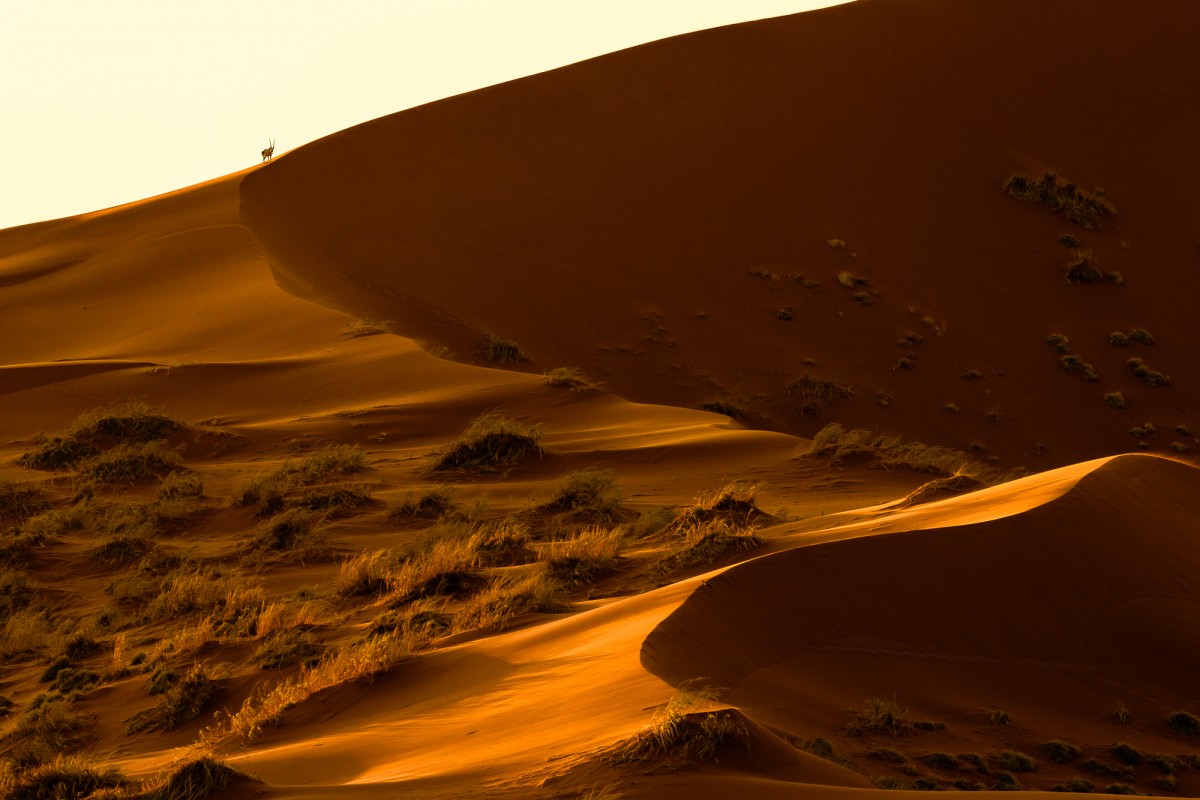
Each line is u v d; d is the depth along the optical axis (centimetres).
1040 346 13212
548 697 2709
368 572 5212
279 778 2497
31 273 13762
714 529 4834
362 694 3369
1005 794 1852
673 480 7219
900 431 11844
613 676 2656
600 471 7350
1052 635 3312
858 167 16100
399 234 14212
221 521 6756
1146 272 14538
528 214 14825
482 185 15288
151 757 3375
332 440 8400
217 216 14325
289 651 4062
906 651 3112
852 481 7138
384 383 9656
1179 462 4566
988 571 3466
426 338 12138
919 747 2645
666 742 2034
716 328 13200
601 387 12112
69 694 4212
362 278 13275
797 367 12588
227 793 2209
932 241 14825
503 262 13925
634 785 1914
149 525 6569
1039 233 14975
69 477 7844
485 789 2014
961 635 3231
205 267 13138
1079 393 12556
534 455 7725
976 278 14250
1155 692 3228
